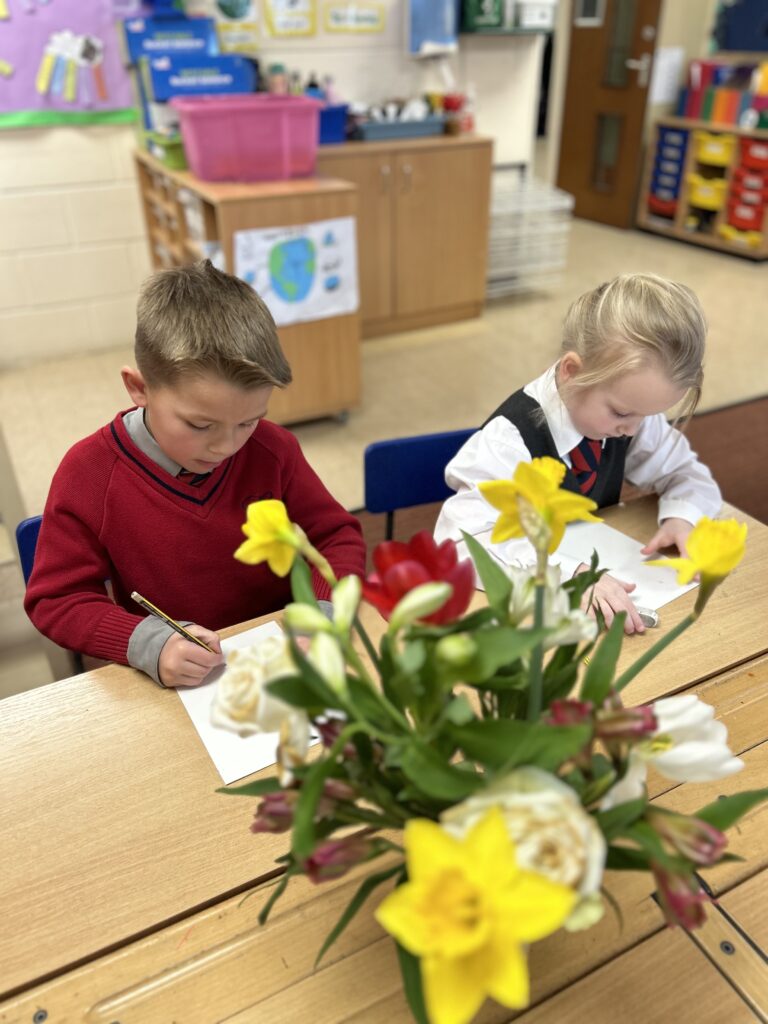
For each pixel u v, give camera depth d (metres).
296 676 0.44
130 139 3.32
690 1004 0.61
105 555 1.11
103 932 0.64
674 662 0.92
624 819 0.46
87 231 3.40
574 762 0.47
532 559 1.09
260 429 1.16
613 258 4.91
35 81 3.06
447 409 3.08
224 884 0.68
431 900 0.34
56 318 3.50
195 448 0.98
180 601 1.16
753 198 4.73
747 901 0.68
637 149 5.32
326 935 0.65
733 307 4.07
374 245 3.54
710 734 0.51
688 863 0.47
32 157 3.19
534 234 4.16
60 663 1.60
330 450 2.79
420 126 3.49
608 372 1.08
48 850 0.71
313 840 0.44
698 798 0.76
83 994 0.61
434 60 3.69
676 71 5.19
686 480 1.29
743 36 4.96
